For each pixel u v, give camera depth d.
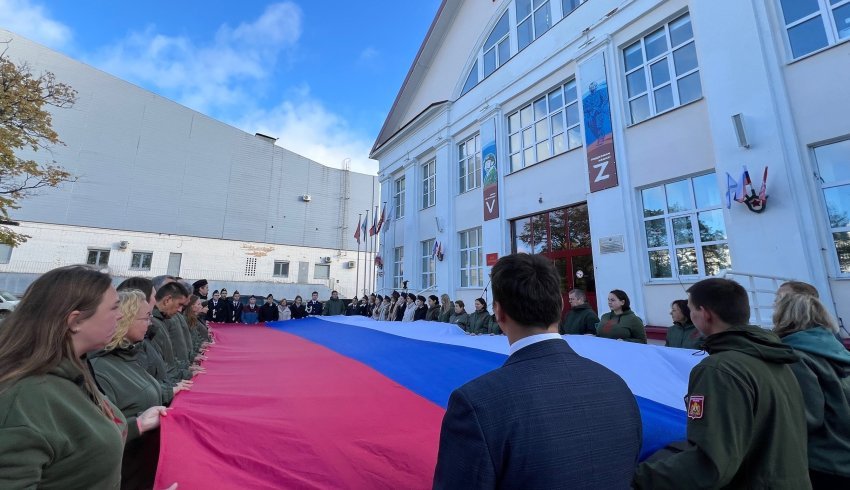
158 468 1.80
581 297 5.09
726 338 1.58
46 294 1.12
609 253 7.41
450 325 5.86
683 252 6.53
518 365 1.07
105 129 23.98
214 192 27.36
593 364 1.16
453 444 0.95
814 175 5.07
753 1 5.66
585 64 8.30
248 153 29.12
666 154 6.78
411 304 10.32
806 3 5.31
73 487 1.05
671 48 6.98
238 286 26.53
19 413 0.95
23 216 21.25
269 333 7.13
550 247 9.14
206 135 27.48
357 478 1.86
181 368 3.26
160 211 25.27
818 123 5.04
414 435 2.24
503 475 0.90
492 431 0.91
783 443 1.37
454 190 12.53
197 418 2.10
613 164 7.50
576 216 8.61
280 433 2.14
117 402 1.88
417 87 15.80
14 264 20.75
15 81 9.45
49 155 22.11
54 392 1.04
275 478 1.82
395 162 16.39
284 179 30.56
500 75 10.87
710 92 5.98
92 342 1.20
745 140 5.45
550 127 9.42
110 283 1.30
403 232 15.56
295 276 30.06
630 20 7.51
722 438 1.31
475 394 0.99
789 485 1.34
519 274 1.16
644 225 7.13
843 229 4.82
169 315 3.18
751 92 5.54
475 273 11.45
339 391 2.98
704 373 1.46
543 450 0.91
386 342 5.00
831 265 4.82
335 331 6.52
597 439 0.99
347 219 33.12
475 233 11.64
